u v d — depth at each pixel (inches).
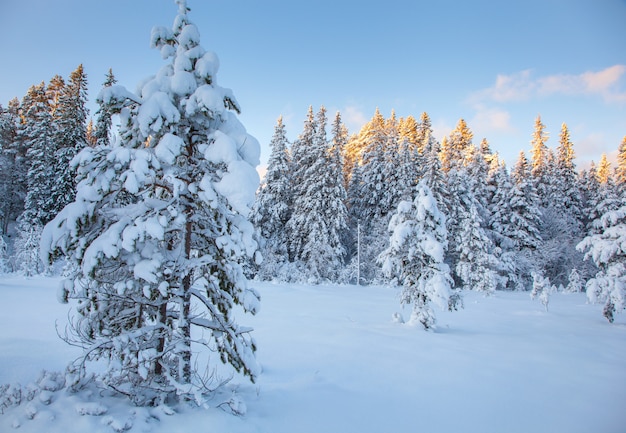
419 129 2178.9
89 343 195.3
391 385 308.3
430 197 608.4
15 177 1408.7
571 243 1717.5
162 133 199.9
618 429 250.2
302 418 221.6
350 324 568.1
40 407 165.3
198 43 215.5
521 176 1750.7
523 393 313.4
